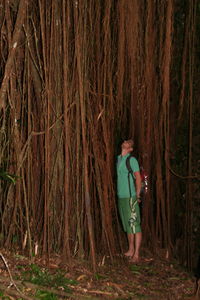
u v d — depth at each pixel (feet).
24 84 20.67
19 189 20.56
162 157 25.54
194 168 24.61
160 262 24.11
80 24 21.03
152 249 25.11
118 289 19.30
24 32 20.54
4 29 19.66
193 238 24.32
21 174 20.76
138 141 25.14
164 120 25.14
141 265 23.29
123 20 24.23
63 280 18.63
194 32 24.97
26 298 16.34
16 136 20.40
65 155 20.70
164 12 25.27
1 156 20.47
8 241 20.68
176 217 25.48
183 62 25.26
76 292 17.99
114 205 23.82
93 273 20.24
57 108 20.94
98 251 22.97
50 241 20.93
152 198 25.61
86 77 21.56
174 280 21.75
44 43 20.39
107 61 23.47
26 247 20.79
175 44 25.64
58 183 21.31
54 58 20.74
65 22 20.56
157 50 25.43
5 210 20.89
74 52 21.24
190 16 25.04
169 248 25.05
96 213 23.08
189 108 24.86
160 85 25.29
